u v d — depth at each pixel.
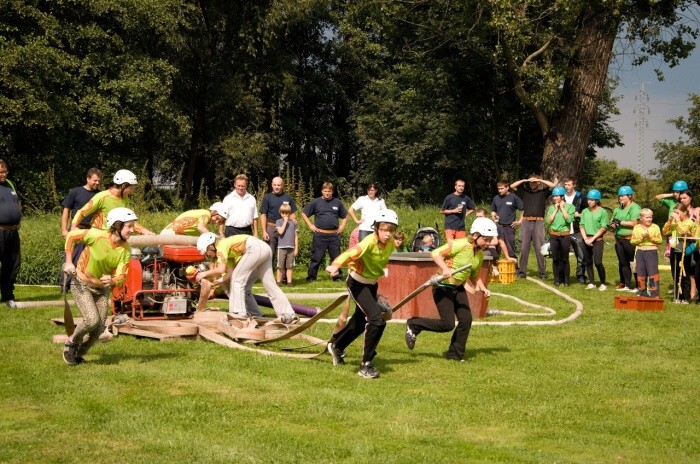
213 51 45.12
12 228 13.84
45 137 37.00
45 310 13.37
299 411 7.48
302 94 49.06
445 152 41.56
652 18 30.97
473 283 10.08
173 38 39.09
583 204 18.89
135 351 10.03
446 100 40.62
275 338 10.37
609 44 31.48
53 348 10.14
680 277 15.52
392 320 13.21
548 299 15.96
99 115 35.78
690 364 10.05
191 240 12.00
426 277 13.41
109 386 8.28
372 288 9.07
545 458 6.36
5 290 13.95
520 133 44.19
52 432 6.79
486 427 7.21
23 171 34.84
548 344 11.21
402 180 42.84
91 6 35.28
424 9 36.38
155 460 6.14
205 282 11.45
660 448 6.72
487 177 45.25
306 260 21.30
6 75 32.28
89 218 13.55
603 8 30.14
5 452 6.27
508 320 13.46
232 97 43.50
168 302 11.54
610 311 14.38
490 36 35.00
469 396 8.20
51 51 32.88
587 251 17.61
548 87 30.47
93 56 35.72
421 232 17.03
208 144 45.41
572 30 30.91
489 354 10.48
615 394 8.45
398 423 7.21
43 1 35.75
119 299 11.73
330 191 18.45
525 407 7.85
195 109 44.62
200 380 8.57
